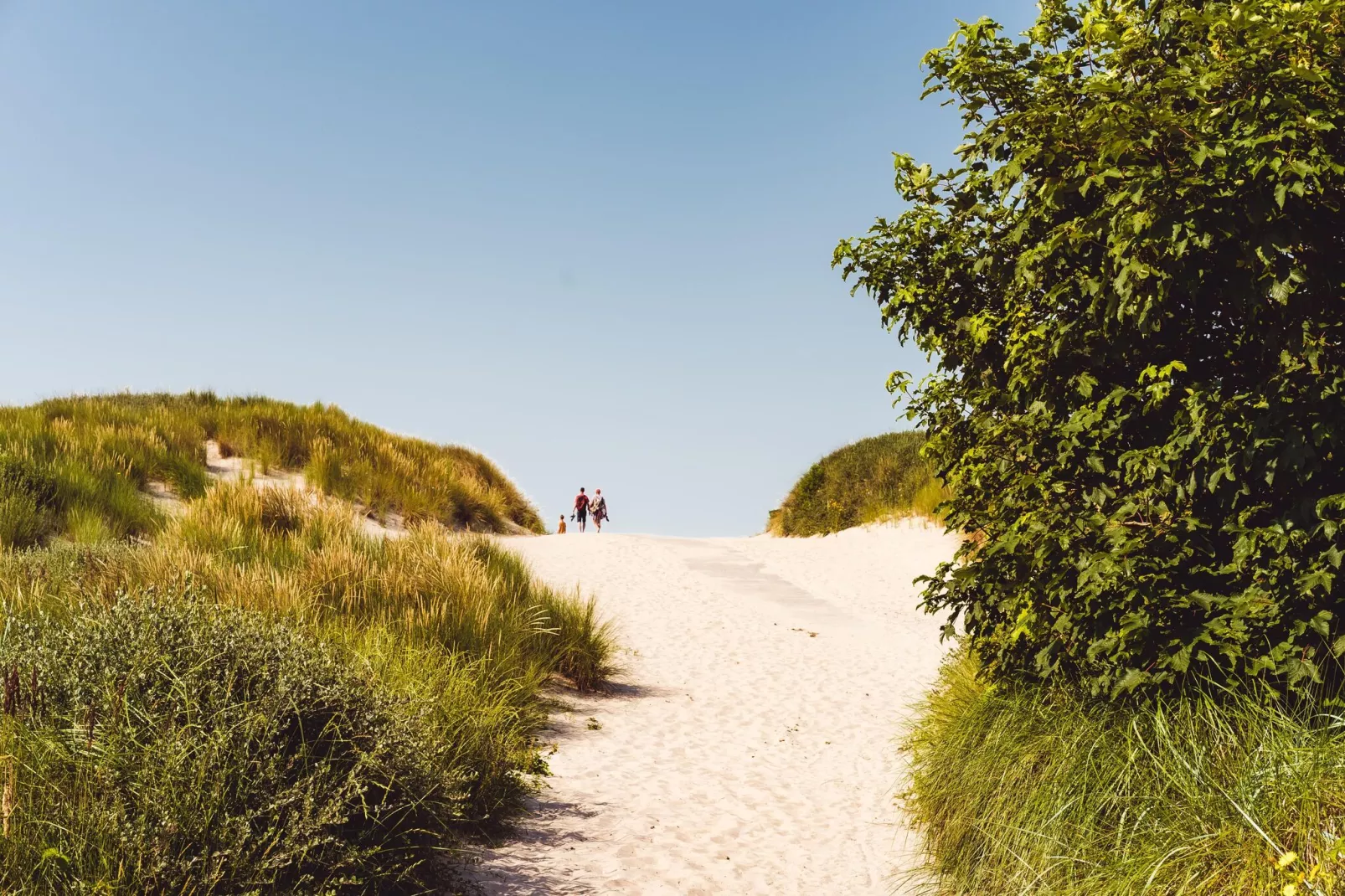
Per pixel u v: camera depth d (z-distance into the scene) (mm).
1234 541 3793
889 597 16172
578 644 9469
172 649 3951
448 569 9312
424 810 4281
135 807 3254
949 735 5234
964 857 4480
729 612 14516
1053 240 3967
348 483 17797
